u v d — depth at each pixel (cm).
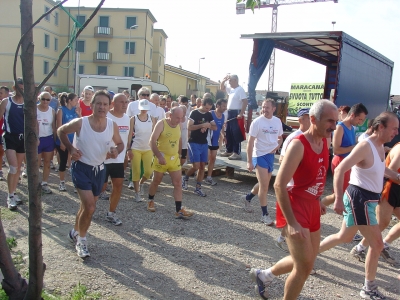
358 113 565
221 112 832
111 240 504
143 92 798
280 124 603
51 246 470
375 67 1405
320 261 483
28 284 282
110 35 4381
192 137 756
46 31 4006
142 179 716
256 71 1160
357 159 377
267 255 489
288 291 312
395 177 439
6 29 3888
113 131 452
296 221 297
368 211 389
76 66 2566
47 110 693
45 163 708
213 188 845
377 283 434
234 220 625
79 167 436
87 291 367
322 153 308
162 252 478
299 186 310
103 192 700
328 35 1036
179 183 608
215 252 488
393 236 488
